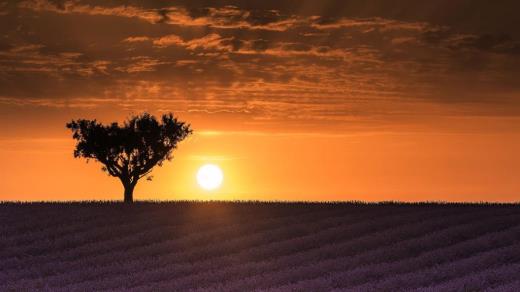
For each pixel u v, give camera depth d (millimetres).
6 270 42219
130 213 61062
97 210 62906
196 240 49062
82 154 72750
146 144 72688
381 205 63844
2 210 63094
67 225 55719
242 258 42969
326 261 41188
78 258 44969
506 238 45469
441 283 34531
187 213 60781
